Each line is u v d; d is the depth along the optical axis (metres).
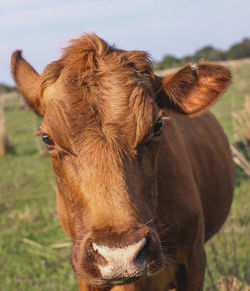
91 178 2.46
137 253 2.25
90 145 2.50
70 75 2.76
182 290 3.55
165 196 3.22
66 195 2.74
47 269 5.73
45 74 2.89
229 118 12.26
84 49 2.94
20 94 3.26
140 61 2.93
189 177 3.46
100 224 2.36
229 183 4.52
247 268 4.54
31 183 10.18
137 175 2.56
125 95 2.65
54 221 7.36
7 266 5.93
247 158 8.11
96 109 2.59
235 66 24.80
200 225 3.50
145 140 2.63
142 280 3.18
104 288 3.25
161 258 2.45
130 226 2.34
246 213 6.39
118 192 2.41
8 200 8.94
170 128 3.55
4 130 14.78
